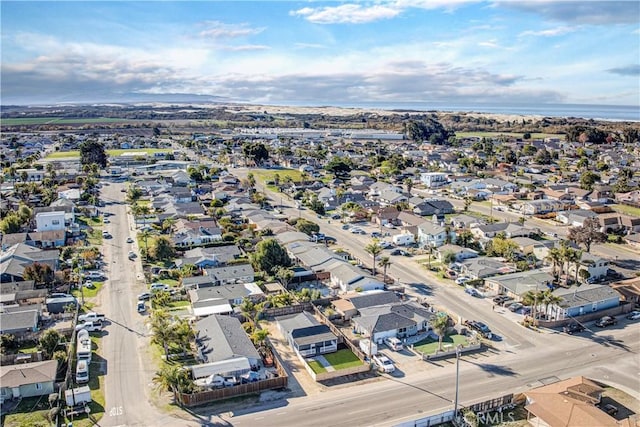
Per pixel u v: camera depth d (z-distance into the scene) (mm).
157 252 105062
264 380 59688
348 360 67312
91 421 53344
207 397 57219
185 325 67500
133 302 84312
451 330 75625
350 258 108625
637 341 73000
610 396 59031
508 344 72000
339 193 169500
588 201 158875
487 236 122562
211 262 101688
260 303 82000
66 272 95125
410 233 125125
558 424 50781
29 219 130250
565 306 78438
